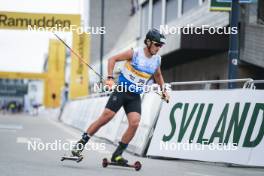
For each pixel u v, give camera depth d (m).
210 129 22.23
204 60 51.78
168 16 61.75
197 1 50.81
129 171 17.89
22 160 19.73
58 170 16.95
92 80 91.31
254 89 21.59
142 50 18.00
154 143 24.36
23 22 62.03
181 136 23.25
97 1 113.25
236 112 21.64
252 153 20.86
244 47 40.72
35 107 150.88
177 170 19.28
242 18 40.69
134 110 18.38
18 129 47.06
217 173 18.94
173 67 63.75
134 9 82.50
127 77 18.05
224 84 46.34
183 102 23.81
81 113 53.59
